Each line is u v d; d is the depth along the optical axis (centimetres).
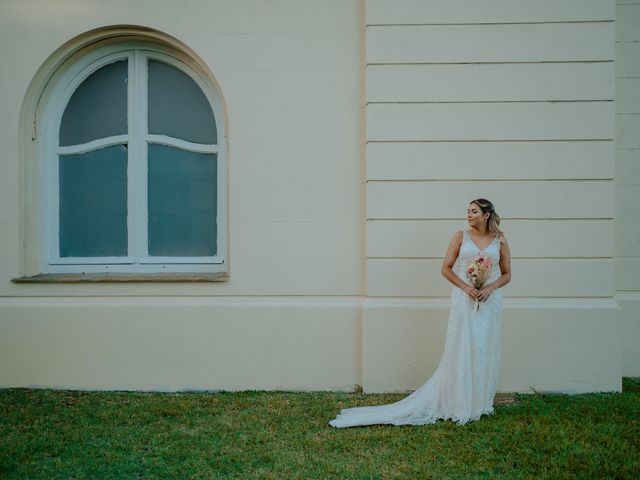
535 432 438
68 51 595
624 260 614
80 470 385
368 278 558
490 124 556
